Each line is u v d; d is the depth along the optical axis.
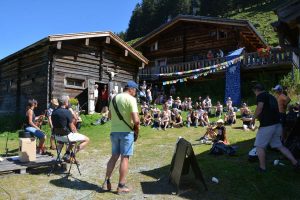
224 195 5.29
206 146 9.64
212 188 5.63
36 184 5.91
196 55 25.69
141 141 10.99
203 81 23.67
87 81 16.44
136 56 18.58
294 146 6.80
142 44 27.61
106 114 14.34
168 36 27.52
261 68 20.31
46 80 14.94
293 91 17.34
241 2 70.19
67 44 15.66
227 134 11.60
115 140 5.46
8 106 18.53
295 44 7.99
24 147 6.82
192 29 26.20
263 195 5.23
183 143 5.79
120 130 5.40
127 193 5.42
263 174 6.13
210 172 6.57
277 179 5.85
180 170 5.56
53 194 5.38
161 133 12.63
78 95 16.00
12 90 18.22
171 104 18.34
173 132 12.84
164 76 24.73
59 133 6.64
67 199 5.14
